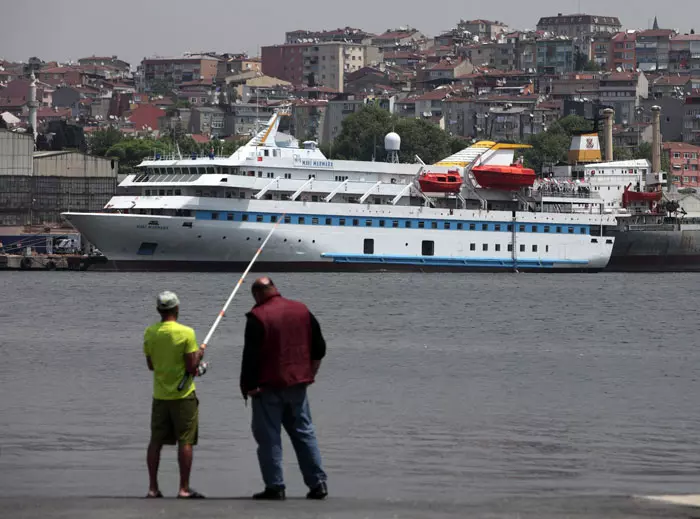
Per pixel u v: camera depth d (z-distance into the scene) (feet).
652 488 245.86
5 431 305.73
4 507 197.36
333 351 515.09
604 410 358.64
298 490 237.25
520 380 429.79
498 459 276.62
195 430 216.13
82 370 438.81
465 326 633.20
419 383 416.87
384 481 249.14
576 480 253.44
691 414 352.08
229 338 556.51
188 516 189.16
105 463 264.72
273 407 209.15
